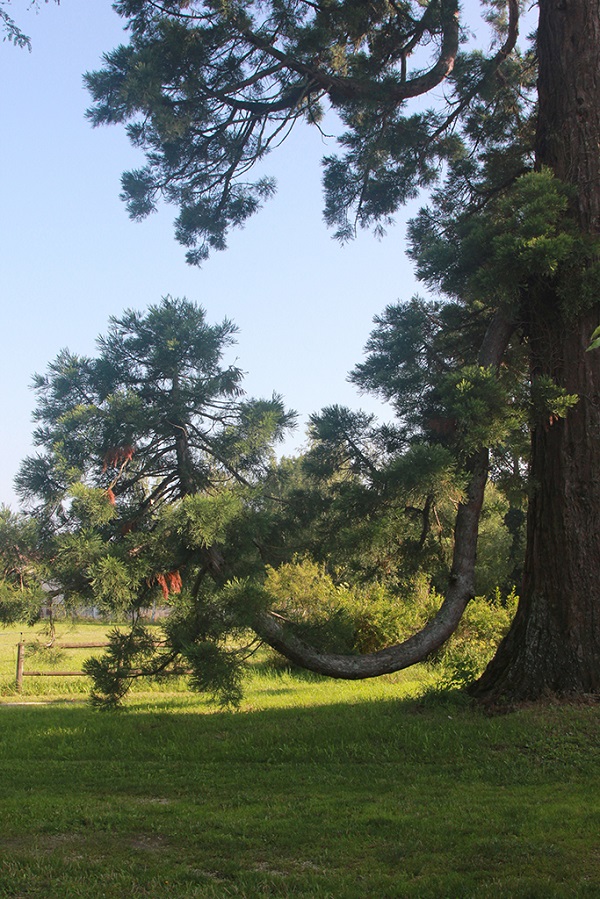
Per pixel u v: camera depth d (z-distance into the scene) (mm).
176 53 14234
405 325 14078
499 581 27812
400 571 14242
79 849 6527
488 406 11742
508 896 5266
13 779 9250
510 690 12281
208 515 10930
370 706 13297
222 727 12086
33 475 11047
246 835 6816
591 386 12578
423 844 6453
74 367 11648
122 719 13227
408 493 11680
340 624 12742
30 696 17016
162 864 6113
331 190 17547
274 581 20156
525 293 13148
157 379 11859
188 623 11391
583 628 12086
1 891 5500
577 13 13461
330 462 13070
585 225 12898
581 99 13266
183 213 16891
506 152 16719
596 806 7434
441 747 10016
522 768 9078
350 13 14797
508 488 13094
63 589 10797
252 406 12047
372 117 16062
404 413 13281
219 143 16109
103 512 10867
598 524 12289
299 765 9695
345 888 5527
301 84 15180
